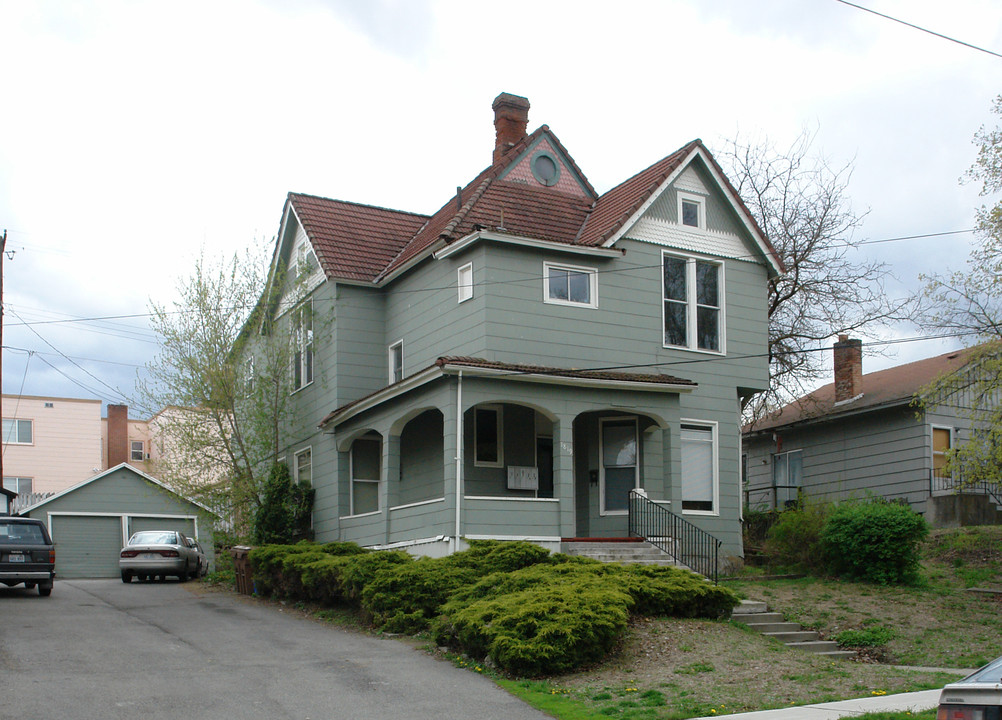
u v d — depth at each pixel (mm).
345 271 26812
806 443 33719
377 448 26766
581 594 14469
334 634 17031
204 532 37875
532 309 22797
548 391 21406
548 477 24219
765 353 25734
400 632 16844
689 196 25328
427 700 11984
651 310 24250
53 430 48219
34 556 22031
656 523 21906
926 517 28625
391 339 26688
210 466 27766
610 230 23547
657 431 23672
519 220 24281
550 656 13180
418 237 28609
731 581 21406
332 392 26375
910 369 33188
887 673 13797
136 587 26094
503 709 11578
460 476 20422
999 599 19594
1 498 31625
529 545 18250
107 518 36719
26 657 13938
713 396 24688
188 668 13570
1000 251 20828
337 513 25625
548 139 26578
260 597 22828
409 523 21953
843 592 20172
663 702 11875
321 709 11477
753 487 36125
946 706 7902
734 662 14000
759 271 26141
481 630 13969
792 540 23094
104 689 12117
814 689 12711
